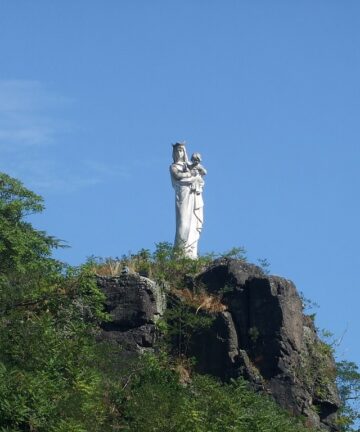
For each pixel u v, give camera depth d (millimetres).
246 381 58188
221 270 61750
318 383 61469
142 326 60188
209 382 56594
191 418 53812
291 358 60469
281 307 60719
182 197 67000
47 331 54938
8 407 51281
